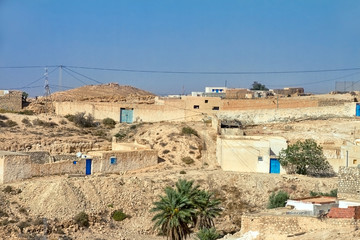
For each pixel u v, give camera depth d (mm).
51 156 87750
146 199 79750
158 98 118188
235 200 80875
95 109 113625
